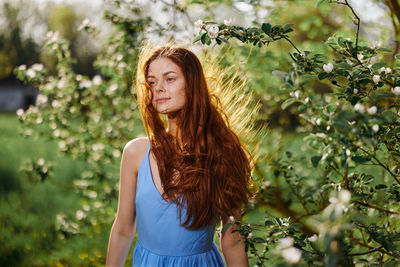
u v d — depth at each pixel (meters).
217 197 1.32
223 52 2.72
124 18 2.93
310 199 2.20
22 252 3.38
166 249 1.29
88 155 3.32
